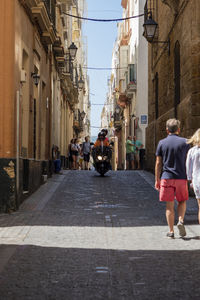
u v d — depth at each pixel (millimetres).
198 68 14516
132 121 39469
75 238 8672
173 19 17797
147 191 16422
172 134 8930
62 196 14930
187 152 8773
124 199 14414
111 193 15828
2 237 8773
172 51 18531
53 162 23078
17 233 9141
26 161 14320
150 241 8406
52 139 23312
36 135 17703
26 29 14695
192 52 14578
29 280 5934
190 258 7051
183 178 8695
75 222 10414
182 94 16156
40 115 18469
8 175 11922
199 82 14500
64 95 34438
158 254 7359
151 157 23859
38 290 5508
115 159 65812
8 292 5430
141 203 13570
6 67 12312
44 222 10422
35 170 16094
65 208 12555
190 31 14727
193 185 8516
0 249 7754
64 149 35438
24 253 7465
